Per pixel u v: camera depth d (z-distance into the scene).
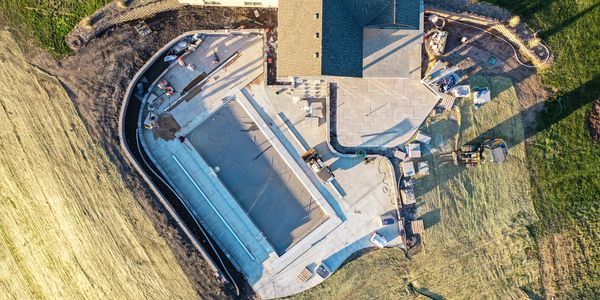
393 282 33.78
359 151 33.28
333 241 33.62
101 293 34.38
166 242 33.50
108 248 34.06
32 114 33.84
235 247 33.66
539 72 33.53
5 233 34.78
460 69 33.22
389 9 30.28
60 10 33.22
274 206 33.88
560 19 33.22
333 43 29.16
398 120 33.22
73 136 33.69
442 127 33.38
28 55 33.56
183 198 33.72
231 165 33.91
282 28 29.56
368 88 33.00
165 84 33.28
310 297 33.66
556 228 33.75
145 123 33.50
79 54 33.44
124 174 33.50
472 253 33.78
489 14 32.78
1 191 34.53
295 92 33.22
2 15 33.44
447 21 33.00
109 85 33.25
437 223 33.62
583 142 33.59
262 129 33.34
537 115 33.59
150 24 33.19
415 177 33.50
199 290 33.56
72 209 34.09
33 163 34.12
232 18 33.34
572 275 33.88
